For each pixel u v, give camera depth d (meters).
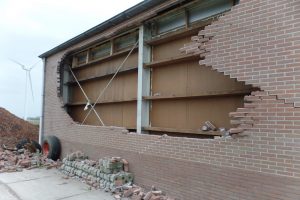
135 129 8.94
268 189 4.70
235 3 6.39
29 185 7.96
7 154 11.68
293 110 4.45
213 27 5.69
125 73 9.67
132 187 7.22
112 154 8.62
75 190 7.47
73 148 10.73
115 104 10.16
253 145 4.95
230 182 5.30
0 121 16.48
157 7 7.56
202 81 6.90
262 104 4.84
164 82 7.98
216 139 5.62
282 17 4.66
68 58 12.92
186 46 6.16
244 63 5.13
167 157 6.74
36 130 17.69
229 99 6.32
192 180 6.09
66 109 13.02
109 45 10.66
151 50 8.45
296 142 4.39
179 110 7.50
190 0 6.98
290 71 4.50
